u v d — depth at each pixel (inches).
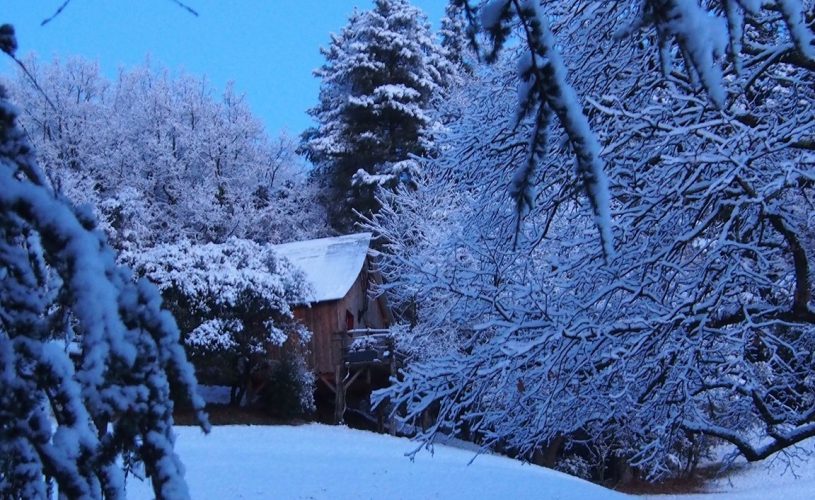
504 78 390.0
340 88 1684.3
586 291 338.6
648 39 317.4
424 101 1512.1
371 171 1487.5
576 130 82.4
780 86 322.7
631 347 296.7
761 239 315.0
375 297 1157.1
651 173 310.3
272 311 1003.9
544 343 307.1
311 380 1046.4
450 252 396.8
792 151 299.7
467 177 387.2
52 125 1524.4
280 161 1758.1
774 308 283.6
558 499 589.6
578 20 336.2
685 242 287.0
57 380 87.9
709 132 279.6
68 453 87.2
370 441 914.1
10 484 90.1
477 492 594.6
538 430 318.0
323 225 1627.7
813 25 242.7
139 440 95.9
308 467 654.5
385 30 1520.7
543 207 343.3
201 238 1504.7
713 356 329.4
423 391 328.8
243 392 1034.7
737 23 84.1
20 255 90.6
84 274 83.7
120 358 84.6
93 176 1518.2
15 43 96.8
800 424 302.5
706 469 1038.4
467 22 89.6
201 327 946.1
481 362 315.6
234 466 638.5
